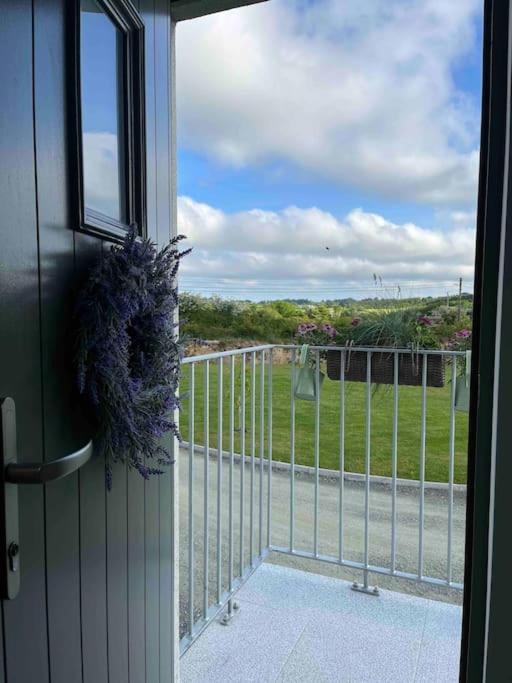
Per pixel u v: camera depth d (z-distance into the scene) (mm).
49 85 730
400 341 2143
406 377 2150
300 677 1690
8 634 651
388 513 2865
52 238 750
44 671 747
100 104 912
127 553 1079
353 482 3350
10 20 638
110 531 990
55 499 781
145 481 1183
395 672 1713
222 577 2268
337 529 2697
